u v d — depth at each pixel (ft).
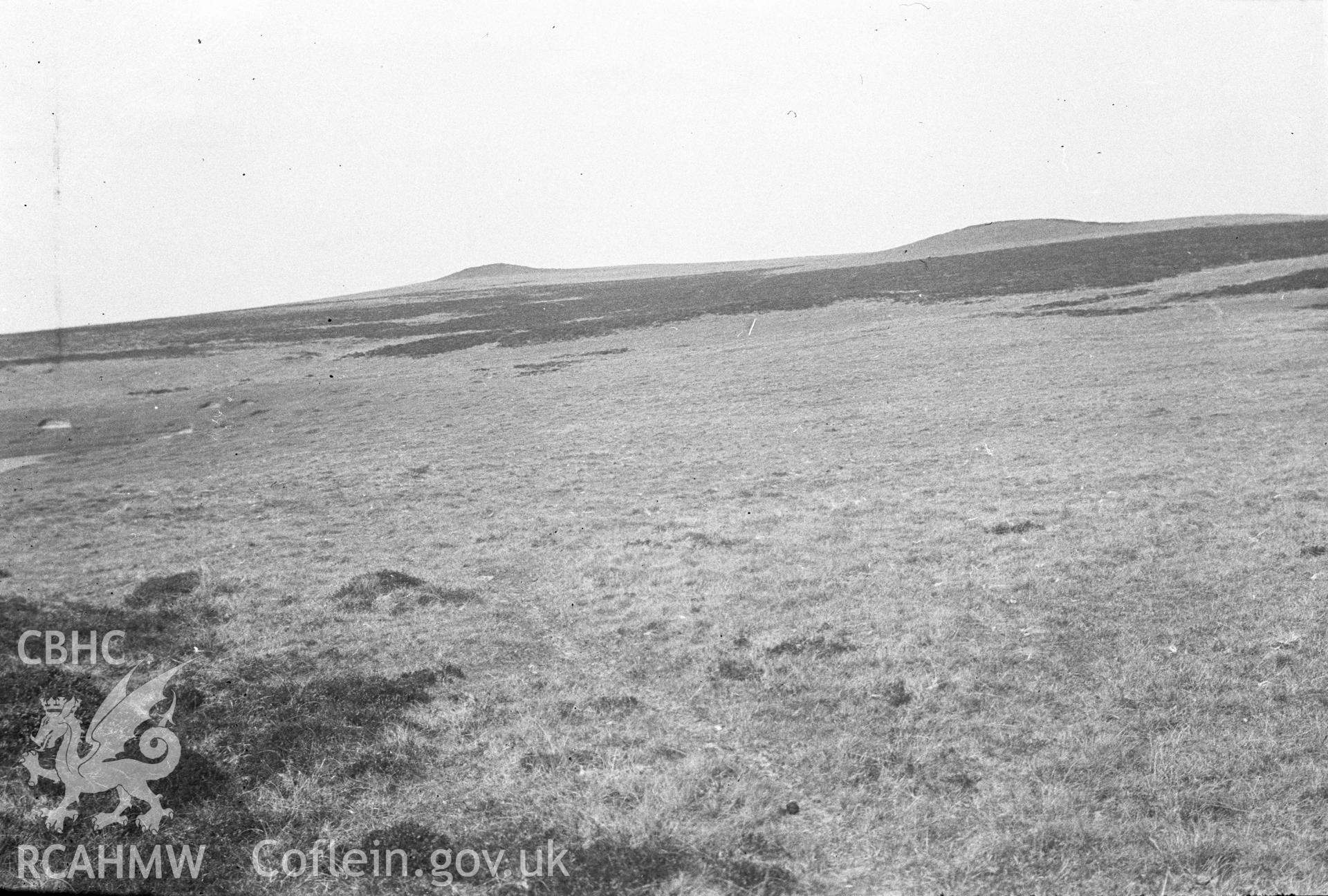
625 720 37.37
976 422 99.50
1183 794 30.30
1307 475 67.87
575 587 55.01
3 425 138.51
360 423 131.03
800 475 83.61
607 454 100.37
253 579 57.41
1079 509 64.08
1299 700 36.22
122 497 90.22
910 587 51.34
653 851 28.32
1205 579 49.34
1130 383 109.91
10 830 30.32
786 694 39.06
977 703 37.35
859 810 30.45
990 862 27.50
